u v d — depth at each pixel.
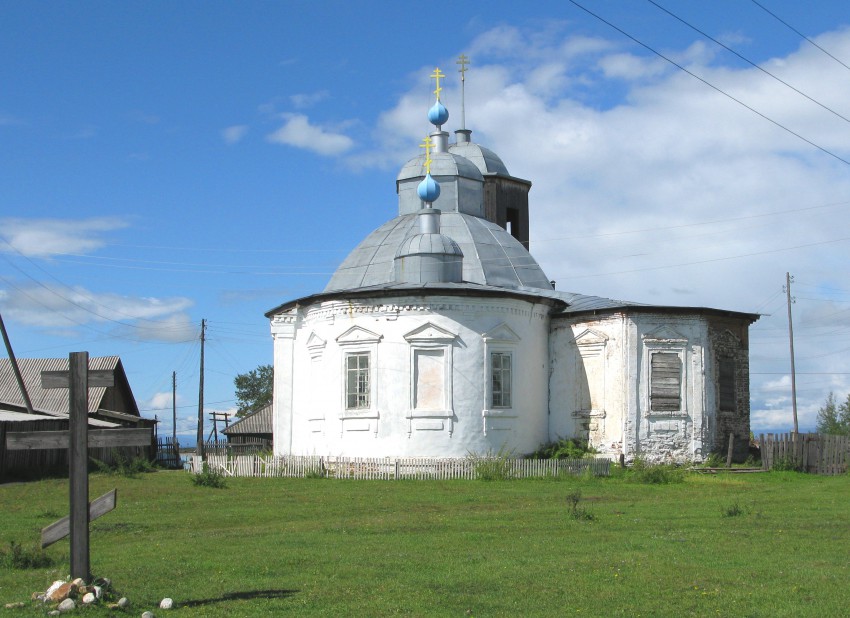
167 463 60.44
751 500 28.48
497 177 56.69
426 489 32.47
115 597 13.88
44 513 26.45
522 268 48.06
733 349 42.81
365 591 14.68
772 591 14.42
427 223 45.22
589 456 40.75
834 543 19.16
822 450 41.25
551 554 17.98
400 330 39.62
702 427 41.09
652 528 21.72
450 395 39.22
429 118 52.16
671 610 13.36
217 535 21.50
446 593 14.50
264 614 13.22
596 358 41.59
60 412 48.09
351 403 40.38
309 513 25.95
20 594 14.40
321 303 41.78
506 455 38.59
